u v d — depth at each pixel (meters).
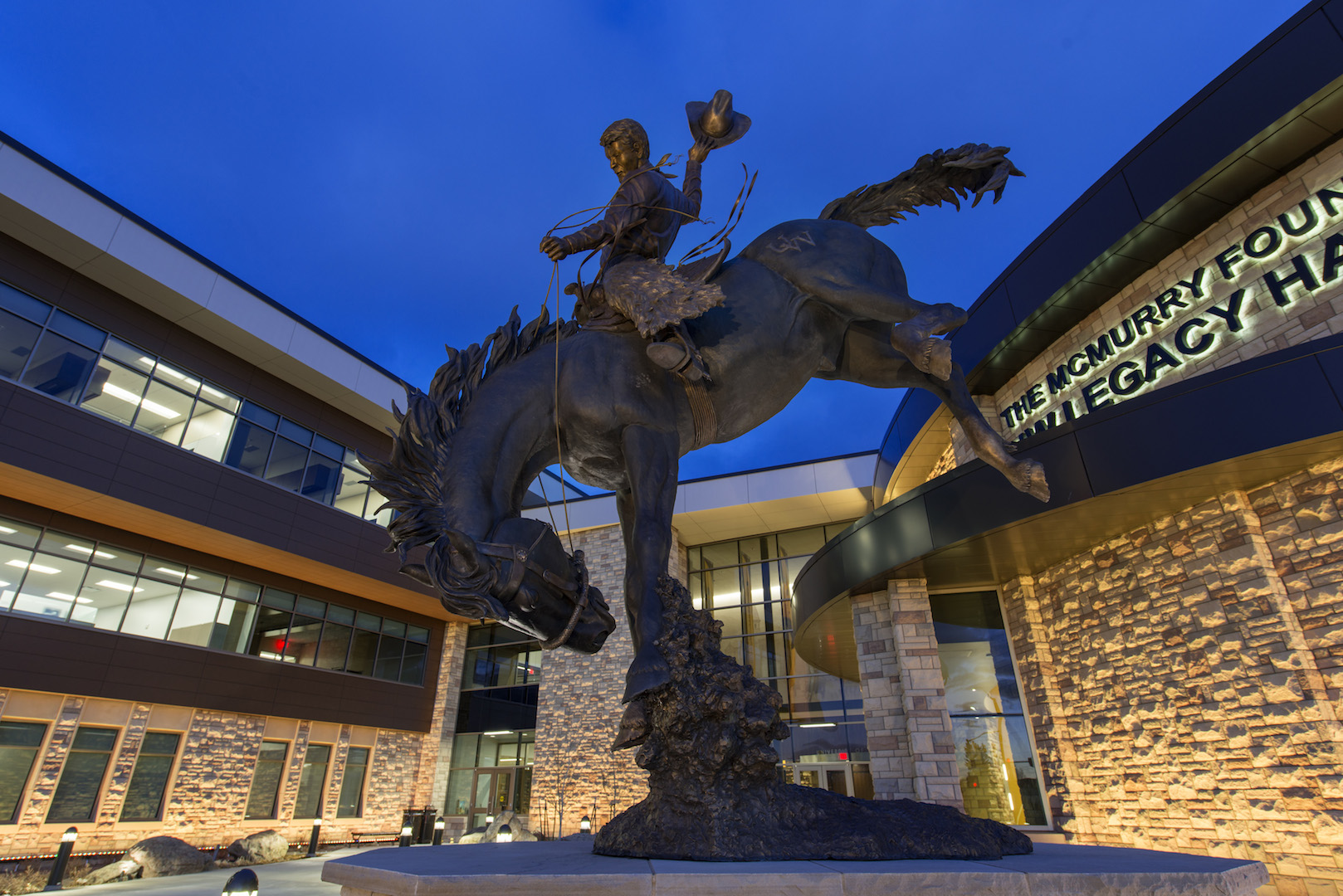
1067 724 12.27
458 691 27.62
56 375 16.92
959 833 2.11
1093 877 1.67
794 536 26.30
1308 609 8.55
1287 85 8.76
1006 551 12.15
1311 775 8.16
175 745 19.27
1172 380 10.90
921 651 13.32
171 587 19.91
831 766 21.78
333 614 24.41
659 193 2.97
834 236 3.11
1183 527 10.16
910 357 2.82
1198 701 9.70
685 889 1.66
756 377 2.86
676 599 2.34
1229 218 10.27
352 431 24.25
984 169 3.49
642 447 2.64
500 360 2.88
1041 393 13.73
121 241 17.53
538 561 2.40
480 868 1.92
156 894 12.34
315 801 22.67
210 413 20.16
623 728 2.20
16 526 17.14
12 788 16.02
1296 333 9.23
